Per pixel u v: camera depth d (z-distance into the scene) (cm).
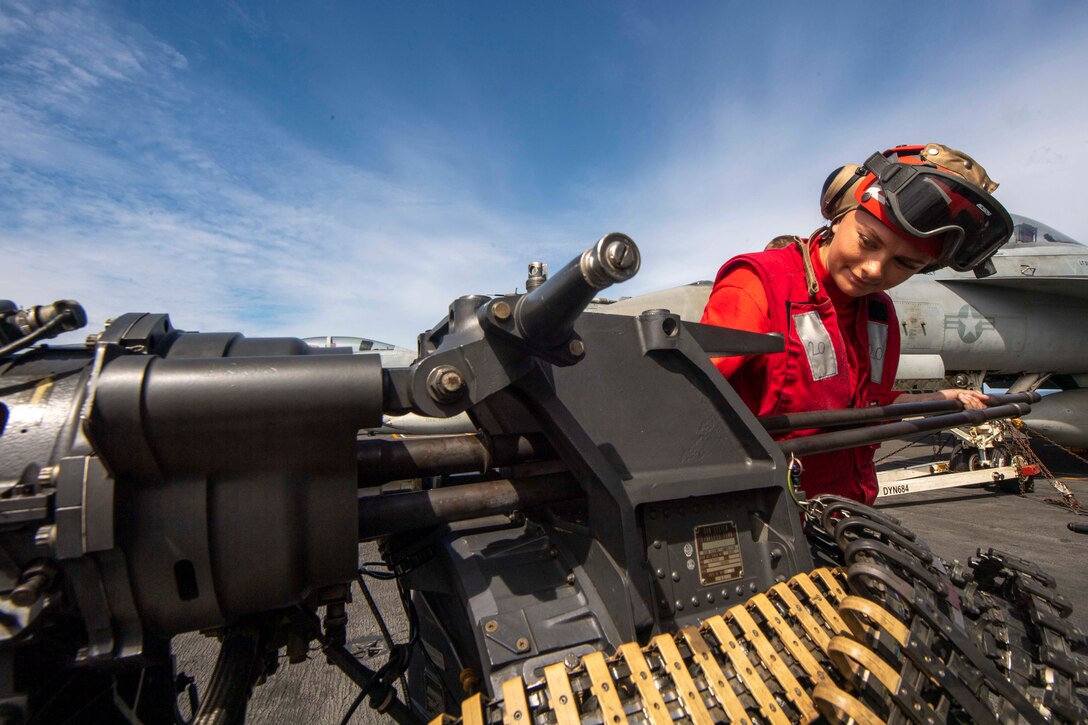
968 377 845
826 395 182
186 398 72
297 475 83
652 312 126
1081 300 818
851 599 97
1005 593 129
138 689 112
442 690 136
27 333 88
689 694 89
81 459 72
